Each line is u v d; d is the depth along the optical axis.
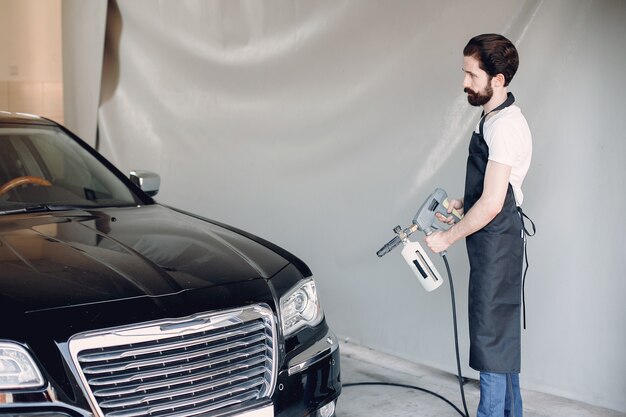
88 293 2.45
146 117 5.93
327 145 4.66
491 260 3.05
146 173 3.94
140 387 2.39
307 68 4.73
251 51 5.07
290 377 2.71
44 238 2.90
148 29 5.84
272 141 4.99
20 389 2.22
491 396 3.15
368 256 4.48
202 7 5.38
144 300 2.47
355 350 4.62
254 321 2.66
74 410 2.27
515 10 3.73
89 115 6.35
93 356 2.34
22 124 3.95
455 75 4.00
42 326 2.29
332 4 4.55
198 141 5.53
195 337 2.50
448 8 4.00
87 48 6.26
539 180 3.70
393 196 4.32
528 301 3.79
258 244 3.21
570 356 3.69
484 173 3.05
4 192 3.49
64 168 3.77
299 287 2.90
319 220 4.74
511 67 2.99
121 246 2.88
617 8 3.42
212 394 2.53
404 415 3.70
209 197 5.49
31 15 8.23
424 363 4.25
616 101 3.46
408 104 4.22
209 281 2.68
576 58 3.55
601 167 3.52
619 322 3.53
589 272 3.60
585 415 3.63
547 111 3.66
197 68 5.48
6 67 8.66
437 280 3.29
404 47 4.21
